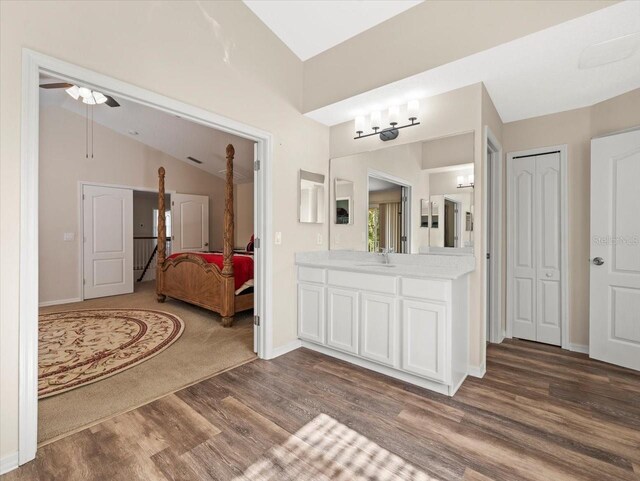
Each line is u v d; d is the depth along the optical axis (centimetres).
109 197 554
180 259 460
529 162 320
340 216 329
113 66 177
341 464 152
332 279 276
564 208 300
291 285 299
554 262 309
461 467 150
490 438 171
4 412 145
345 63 275
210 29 228
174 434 173
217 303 387
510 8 193
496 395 216
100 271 540
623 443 166
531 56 206
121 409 197
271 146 274
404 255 283
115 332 347
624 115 261
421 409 199
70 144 507
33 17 149
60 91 449
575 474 145
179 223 666
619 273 260
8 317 145
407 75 237
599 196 269
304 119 309
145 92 191
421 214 273
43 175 480
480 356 245
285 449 162
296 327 305
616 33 182
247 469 149
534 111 300
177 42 208
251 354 288
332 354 286
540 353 292
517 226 328
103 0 173
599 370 254
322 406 202
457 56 213
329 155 339
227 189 373
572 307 299
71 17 161
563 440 169
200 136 550
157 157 630
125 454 157
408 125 269
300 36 281
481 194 243
